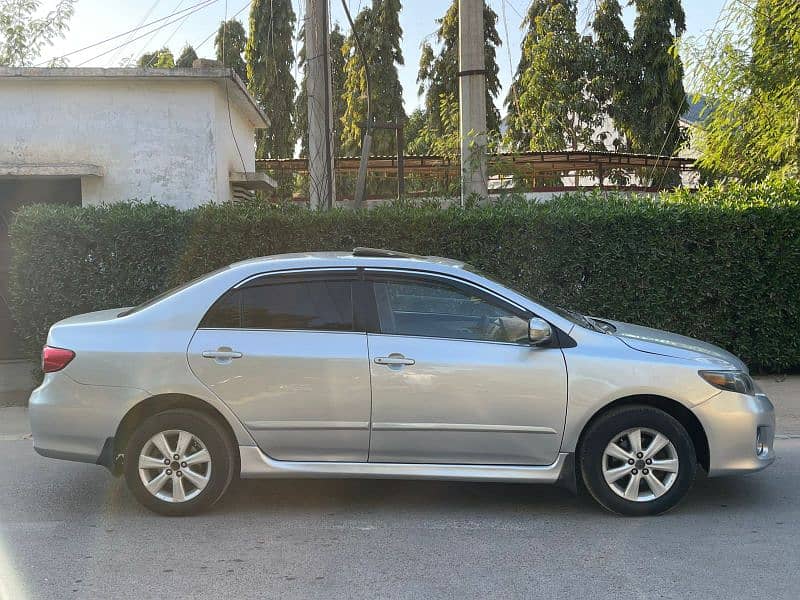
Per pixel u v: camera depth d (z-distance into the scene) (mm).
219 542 4453
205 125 10742
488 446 4707
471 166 9234
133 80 10594
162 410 4836
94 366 4762
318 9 10219
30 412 4855
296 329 4801
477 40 9156
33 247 8297
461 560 4168
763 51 11305
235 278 4906
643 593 3732
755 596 3693
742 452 4727
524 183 10508
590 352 4711
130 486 4789
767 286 8547
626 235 8414
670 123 24656
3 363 10312
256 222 8422
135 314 4926
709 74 11750
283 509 5031
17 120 10625
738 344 8625
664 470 4719
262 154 27359
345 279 4895
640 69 25031
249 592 3787
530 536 4512
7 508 5102
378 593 3762
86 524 4781
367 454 4738
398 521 4793
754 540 4406
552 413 4664
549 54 24688
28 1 14961
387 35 25859
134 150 10727
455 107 18547
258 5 27188
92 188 10727
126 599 3721
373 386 4672
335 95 27906
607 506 4742
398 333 4777
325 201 10281
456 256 8477
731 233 8430
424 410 4664
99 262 8375
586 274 8500
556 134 24266
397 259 4988
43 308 8383
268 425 4723
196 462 4801
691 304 8531
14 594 3777
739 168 11969
